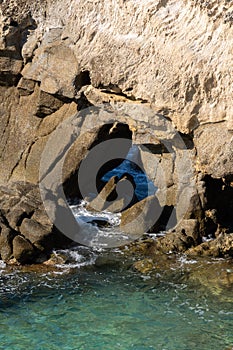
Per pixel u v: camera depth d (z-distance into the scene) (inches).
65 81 804.0
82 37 779.4
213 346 564.4
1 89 900.6
